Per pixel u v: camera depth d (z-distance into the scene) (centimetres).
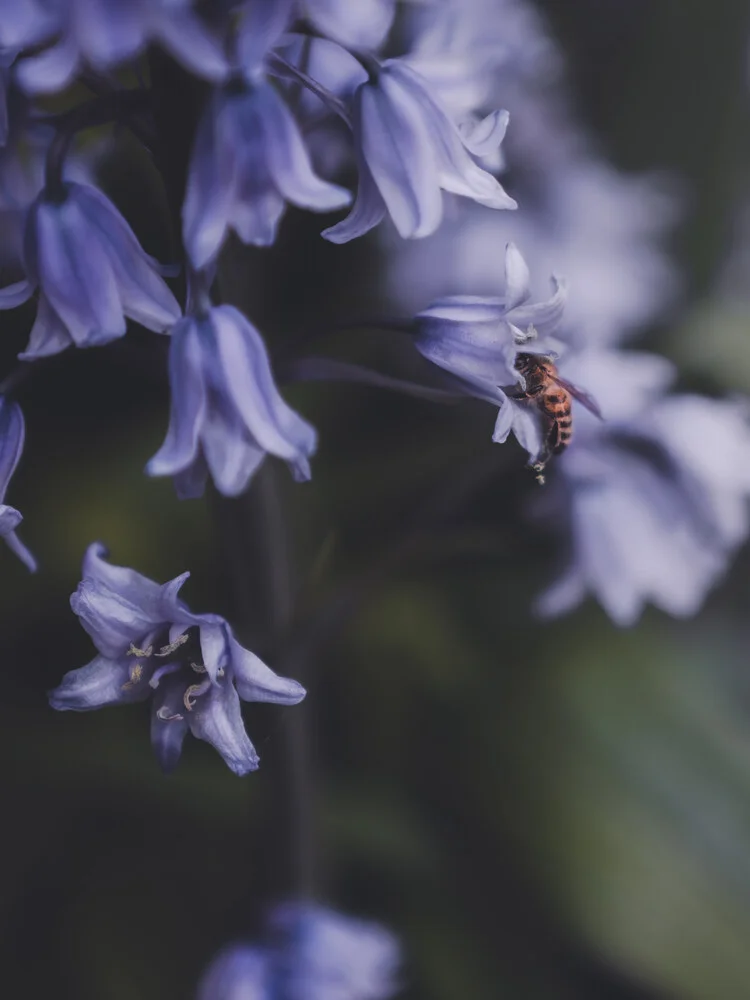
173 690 31
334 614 36
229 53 29
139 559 45
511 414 32
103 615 31
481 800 44
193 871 45
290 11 28
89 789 45
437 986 43
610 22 56
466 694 46
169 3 28
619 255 49
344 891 45
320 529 47
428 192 31
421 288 48
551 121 48
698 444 39
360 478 48
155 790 43
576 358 39
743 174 56
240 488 30
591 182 50
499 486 43
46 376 45
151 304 30
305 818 38
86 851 45
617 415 39
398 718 46
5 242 32
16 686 45
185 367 30
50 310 30
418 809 44
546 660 47
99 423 48
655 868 42
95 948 43
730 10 54
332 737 46
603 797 43
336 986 38
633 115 56
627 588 39
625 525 39
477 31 38
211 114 29
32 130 31
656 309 51
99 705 31
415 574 48
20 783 45
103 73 31
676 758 44
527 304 32
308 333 33
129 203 40
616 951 41
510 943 44
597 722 45
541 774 44
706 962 41
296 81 31
